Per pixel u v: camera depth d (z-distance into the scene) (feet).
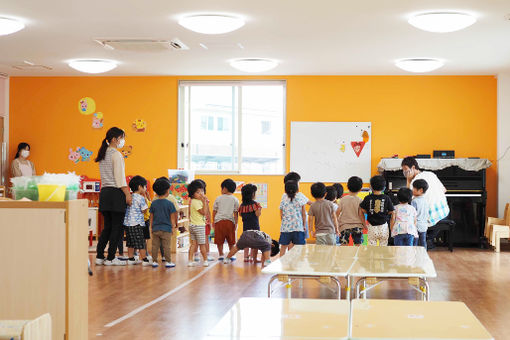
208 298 17.30
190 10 19.57
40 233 9.73
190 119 32.83
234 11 19.65
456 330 6.64
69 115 32.94
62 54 26.84
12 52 26.48
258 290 18.58
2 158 32.65
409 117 31.55
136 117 32.65
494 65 28.68
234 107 32.78
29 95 33.04
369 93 31.71
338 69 30.14
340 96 31.73
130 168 32.71
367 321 7.02
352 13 19.84
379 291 18.92
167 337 13.05
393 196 29.35
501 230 28.19
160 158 32.60
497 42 23.90
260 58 27.48
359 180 20.52
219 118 32.83
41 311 9.74
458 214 29.63
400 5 18.86
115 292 18.21
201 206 23.99
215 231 25.36
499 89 31.07
